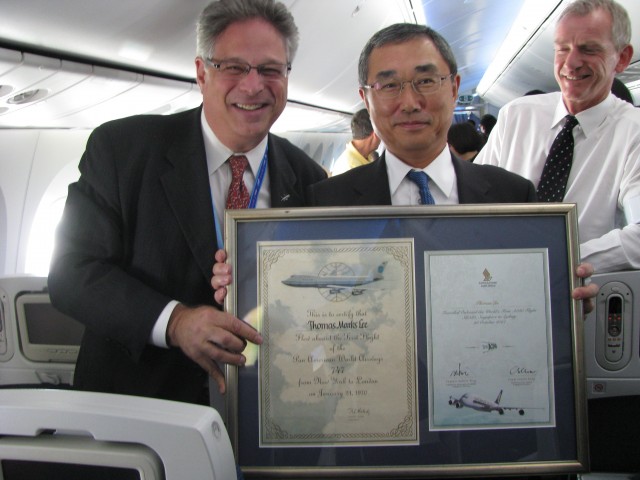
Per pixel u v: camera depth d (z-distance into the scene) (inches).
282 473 41.8
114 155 57.8
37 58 125.1
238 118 57.5
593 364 52.8
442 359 43.0
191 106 200.5
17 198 220.7
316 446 42.4
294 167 67.7
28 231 225.3
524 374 43.1
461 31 310.3
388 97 52.6
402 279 43.7
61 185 227.9
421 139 52.7
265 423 42.6
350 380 42.8
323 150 393.1
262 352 43.3
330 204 56.6
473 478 46.7
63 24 113.6
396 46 51.9
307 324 43.4
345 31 189.6
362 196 56.2
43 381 82.4
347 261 43.9
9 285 78.8
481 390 42.8
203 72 60.8
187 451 24.4
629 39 78.0
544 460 42.6
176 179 56.3
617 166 76.1
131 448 24.8
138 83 157.5
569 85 76.6
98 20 115.6
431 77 51.7
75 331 78.7
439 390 42.7
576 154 79.3
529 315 43.5
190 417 25.4
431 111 52.2
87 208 55.9
